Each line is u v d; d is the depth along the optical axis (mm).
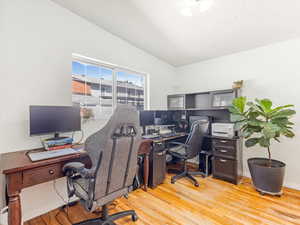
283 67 2367
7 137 1555
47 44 1813
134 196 2102
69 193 1386
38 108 1615
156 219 1648
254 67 2650
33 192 1709
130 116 1318
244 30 2180
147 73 3141
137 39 2611
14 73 1595
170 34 2400
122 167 1318
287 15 1827
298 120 2238
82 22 2115
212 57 3121
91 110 2354
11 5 1572
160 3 1765
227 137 2543
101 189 1206
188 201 1980
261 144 2078
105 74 2553
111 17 2078
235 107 2340
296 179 2244
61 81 1933
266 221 1600
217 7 1761
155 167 2354
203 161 2898
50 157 1383
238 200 1991
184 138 3145
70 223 1617
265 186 2078
